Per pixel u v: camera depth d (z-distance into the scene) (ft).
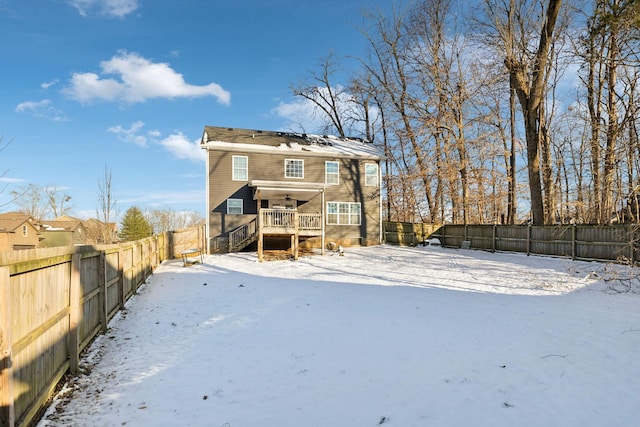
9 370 8.31
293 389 13.12
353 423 10.89
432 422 10.91
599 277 34.24
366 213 72.84
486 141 79.82
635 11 38.96
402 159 91.81
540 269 40.60
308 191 59.88
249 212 64.69
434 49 77.46
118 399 12.23
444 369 14.71
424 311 24.36
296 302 27.32
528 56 58.90
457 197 82.33
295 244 55.88
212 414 11.39
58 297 12.66
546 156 70.18
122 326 21.12
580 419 11.04
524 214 98.22
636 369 14.65
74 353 14.05
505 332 19.58
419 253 59.62
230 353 16.76
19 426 9.20
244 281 37.17
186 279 38.63
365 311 24.43
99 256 19.20
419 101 79.10
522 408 11.70
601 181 53.11
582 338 18.49
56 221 147.43
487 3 63.36
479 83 74.13
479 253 57.82
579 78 64.08
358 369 14.82
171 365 15.30
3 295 8.24
